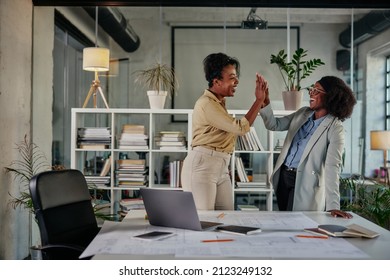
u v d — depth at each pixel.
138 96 5.04
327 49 5.07
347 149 4.99
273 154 4.72
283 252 1.64
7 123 4.06
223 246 1.72
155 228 2.07
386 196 4.37
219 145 2.80
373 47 5.05
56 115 5.02
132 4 4.84
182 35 5.09
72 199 2.31
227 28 5.08
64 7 5.05
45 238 2.07
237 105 5.03
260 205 4.91
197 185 2.79
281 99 5.03
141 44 5.07
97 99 5.06
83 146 4.49
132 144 4.50
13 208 4.20
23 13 4.46
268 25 5.08
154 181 4.87
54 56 5.05
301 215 2.38
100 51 4.61
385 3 4.82
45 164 4.89
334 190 2.59
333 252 1.65
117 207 4.69
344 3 4.84
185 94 5.07
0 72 3.89
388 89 5.04
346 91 2.73
